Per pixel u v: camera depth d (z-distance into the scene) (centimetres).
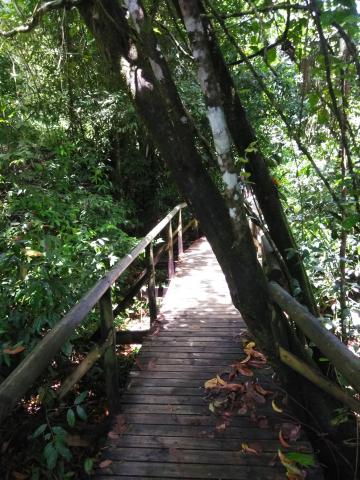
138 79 218
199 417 250
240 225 218
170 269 549
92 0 223
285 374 238
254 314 232
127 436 234
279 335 234
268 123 563
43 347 157
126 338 386
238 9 333
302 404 240
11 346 234
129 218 821
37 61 450
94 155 636
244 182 224
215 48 250
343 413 212
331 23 162
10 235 332
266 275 256
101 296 239
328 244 331
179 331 377
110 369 249
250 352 324
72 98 502
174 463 213
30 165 479
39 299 262
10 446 221
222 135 201
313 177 342
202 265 616
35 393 236
